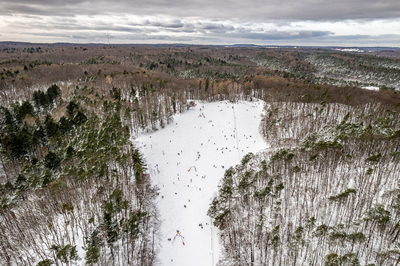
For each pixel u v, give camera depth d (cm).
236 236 6331
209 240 6638
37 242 5841
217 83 17662
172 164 10394
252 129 12762
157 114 13212
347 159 7819
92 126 10450
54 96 14162
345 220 5931
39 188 6888
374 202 6150
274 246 5231
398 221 5288
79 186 7400
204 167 10156
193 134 12544
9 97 14762
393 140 7738
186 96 16850
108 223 5909
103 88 16750
